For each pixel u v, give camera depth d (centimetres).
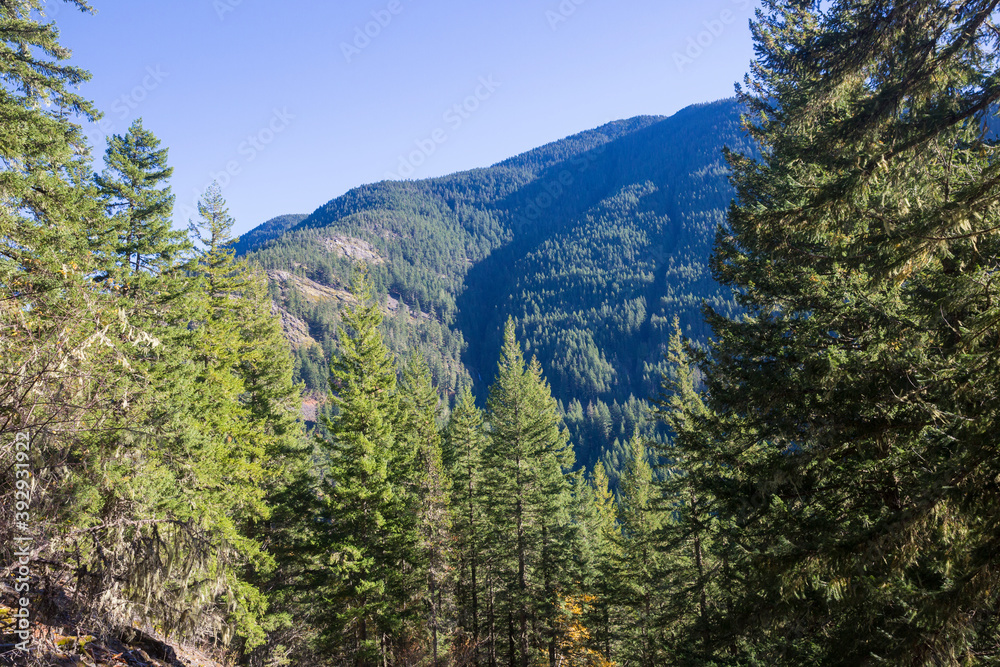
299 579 2616
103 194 1964
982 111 594
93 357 670
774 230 746
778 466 870
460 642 2691
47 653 608
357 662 2092
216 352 2369
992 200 501
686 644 1506
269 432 2916
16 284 790
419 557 2441
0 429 571
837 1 683
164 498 935
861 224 732
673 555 2277
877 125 660
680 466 1764
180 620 827
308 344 19600
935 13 592
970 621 512
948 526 552
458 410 3819
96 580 686
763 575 749
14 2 1080
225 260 2725
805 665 851
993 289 527
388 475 2339
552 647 2842
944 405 607
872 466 841
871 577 589
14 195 1022
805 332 977
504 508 2908
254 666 1930
